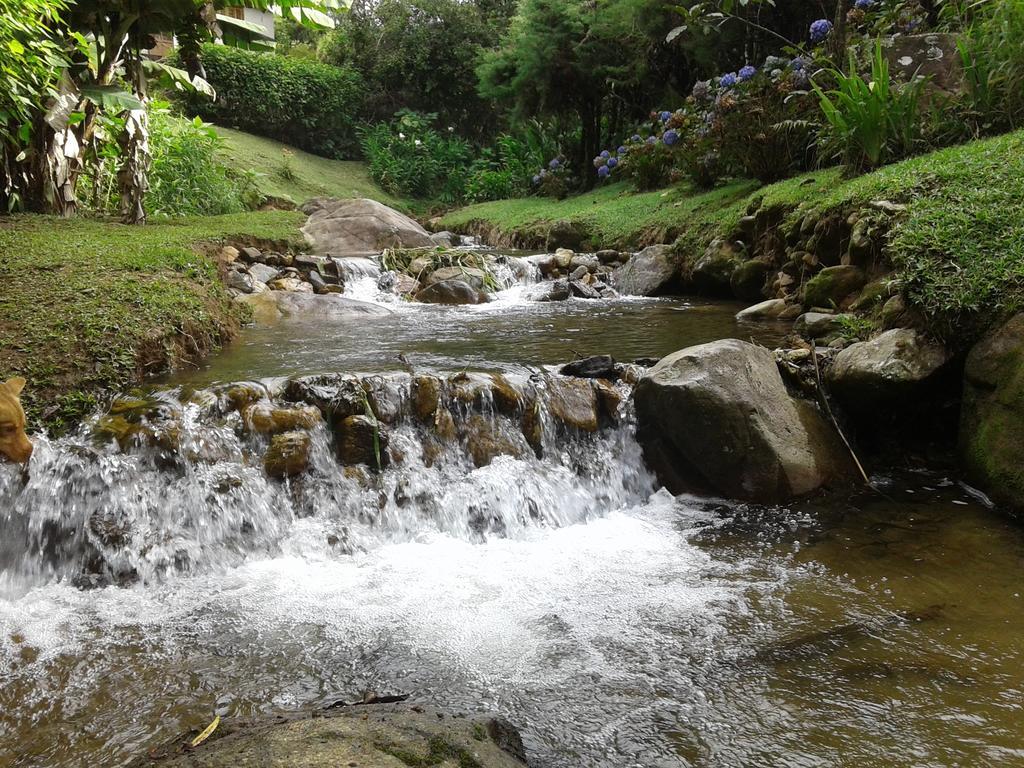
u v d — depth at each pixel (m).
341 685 2.54
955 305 4.34
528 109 17.34
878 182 6.33
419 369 4.88
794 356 4.97
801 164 9.48
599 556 3.60
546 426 4.42
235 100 21.05
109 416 3.85
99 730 2.30
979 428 4.11
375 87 24.69
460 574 3.42
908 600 3.04
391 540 3.80
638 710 2.39
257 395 4.10
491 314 7.62
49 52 7.36
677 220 9.95
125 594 3.22
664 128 12.97
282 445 3.87
